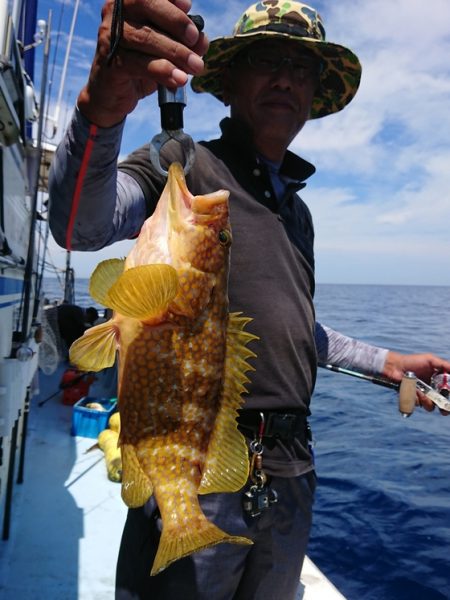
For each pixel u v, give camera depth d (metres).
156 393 1.29
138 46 1.05
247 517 1.76
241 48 2.12
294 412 1.88
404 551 4.41
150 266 1.13
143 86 1.24
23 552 2.96
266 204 1.96
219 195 1.40
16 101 3.29
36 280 4.66
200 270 1.35
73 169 1.24
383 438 7.77
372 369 2.72
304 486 1.96
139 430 1.28
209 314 1.36
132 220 1.59
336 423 8.70
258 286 1.82
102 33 1.10
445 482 5.92
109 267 1.31
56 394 5.95
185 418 1.31
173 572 1.64
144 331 1.29
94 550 3.04
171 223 1.33
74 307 8.12
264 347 1.80
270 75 2.04
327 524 4.88
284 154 2.17
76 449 4.50
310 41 2.04
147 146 1.74
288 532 1.89
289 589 1.96
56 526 3.26
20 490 3.70
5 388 2.67
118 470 3.95
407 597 3.81
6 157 3.13
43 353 5.87
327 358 2.70
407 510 5.16
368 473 6.20
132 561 1.71
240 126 2.04
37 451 4.39
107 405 5.14
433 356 2.70
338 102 2.74
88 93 1.15
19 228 3.96
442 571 4.12
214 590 1.69
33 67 5.44
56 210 1.33
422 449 7.22
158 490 1.26
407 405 2.54
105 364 1.29
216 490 1.30
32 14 5.38
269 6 2.12
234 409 1.40
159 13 1.04
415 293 115.75
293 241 2.07
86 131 1.19
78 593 2.66
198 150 1.90
